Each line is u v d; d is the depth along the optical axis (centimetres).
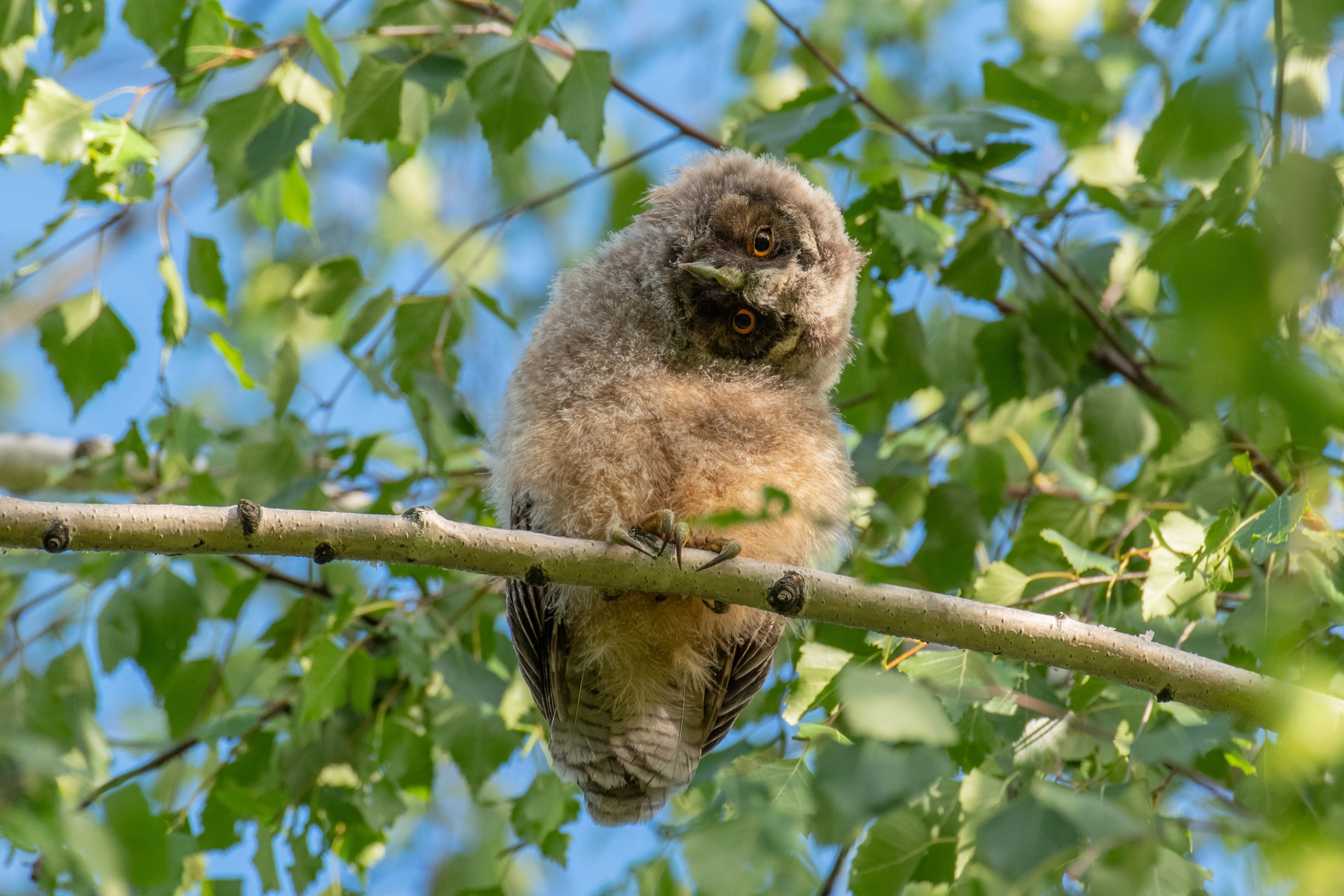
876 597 648
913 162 988
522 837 932
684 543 677
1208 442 848
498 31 947
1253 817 600
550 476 755
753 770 620
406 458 1138
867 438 991
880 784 522
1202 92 366
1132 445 996
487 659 944
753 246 863
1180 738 597
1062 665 647
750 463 750
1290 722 612
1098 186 980
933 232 896
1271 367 283
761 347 846
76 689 897
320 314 1008
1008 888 545
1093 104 1098
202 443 941
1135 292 1177
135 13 865
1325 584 714
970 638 646
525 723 948
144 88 878
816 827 610
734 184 880
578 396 769
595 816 848
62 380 893
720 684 858
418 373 952
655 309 838
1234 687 637
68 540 583
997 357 970
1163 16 631
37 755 521
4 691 890
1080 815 510
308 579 959
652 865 758
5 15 829
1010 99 995
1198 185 699
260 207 988
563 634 829
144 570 910
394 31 931
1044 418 1288
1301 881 527
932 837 670
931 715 475
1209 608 752
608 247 877
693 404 769
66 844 504
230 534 604
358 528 622
